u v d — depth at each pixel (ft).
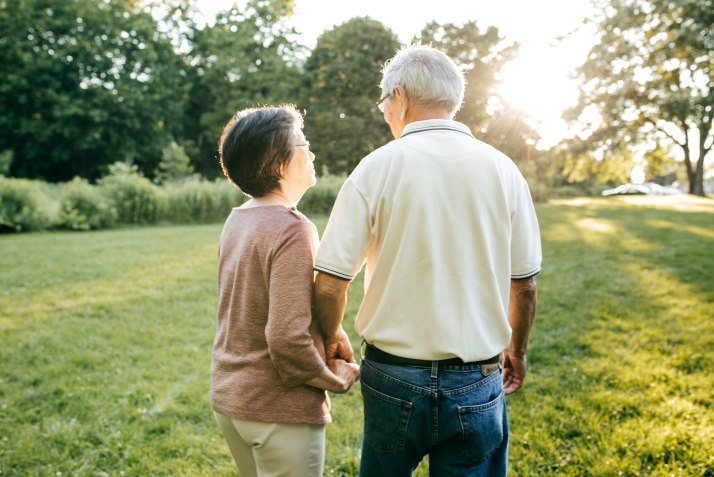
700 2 24.98
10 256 24.76
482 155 3.73
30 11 83.71
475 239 3.64
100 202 42.04
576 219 41.14
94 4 88.89
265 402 3.81
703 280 17.63
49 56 84.58
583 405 8.40
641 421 7.68
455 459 3.74
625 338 11.69
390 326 3.69
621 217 42.24
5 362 11.01
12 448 7.55
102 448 7.59
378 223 3.68
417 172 3.59
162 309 15.20
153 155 97.19
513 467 6.85
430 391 3.60
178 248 27.63
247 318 3.86
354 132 83.15
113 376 10.23
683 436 7.16
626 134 35.91
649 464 6.73
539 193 70.18
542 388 9.25
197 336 12.71
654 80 31.24
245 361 3.86
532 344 11.60
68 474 6.97
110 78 91.45
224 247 4.16
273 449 3.88
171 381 9.95
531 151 74.54
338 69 82.64
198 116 116.37
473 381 3.67
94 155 95.61
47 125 86.94
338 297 3.76
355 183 3.70
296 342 3.57
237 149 3.91
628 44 29.35
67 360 11.07
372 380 3.84
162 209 45.75
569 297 15.84
